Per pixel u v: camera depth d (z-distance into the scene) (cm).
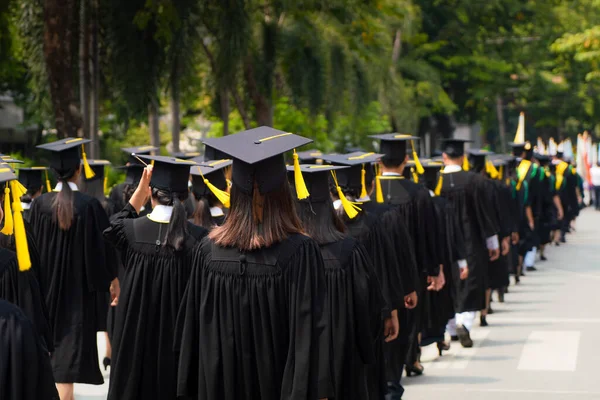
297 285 995
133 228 1345
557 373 2114
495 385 2009
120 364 1323
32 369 830
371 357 1203
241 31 4234
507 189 3073
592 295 3328
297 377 969
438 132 11762
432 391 1961
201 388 1023
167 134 7106
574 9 11106
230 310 1010
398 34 8962
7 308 836
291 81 5228
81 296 1781
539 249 4569
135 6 4022
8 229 1048
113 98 4359
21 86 6750
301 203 1254
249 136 1059
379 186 1855
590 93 12838
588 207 9181
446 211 2216
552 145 7638
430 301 2091
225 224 1029
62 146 1798
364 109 5825
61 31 3766
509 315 2928
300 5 4781
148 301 1326
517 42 11494
